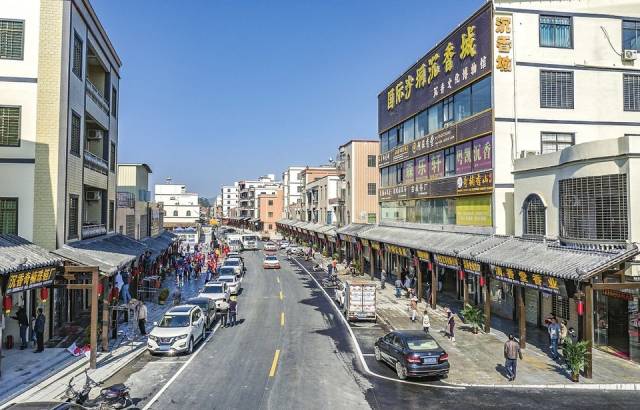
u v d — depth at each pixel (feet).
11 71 74.13
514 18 92.79
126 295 89.10
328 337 79.51
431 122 120.16
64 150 76.07
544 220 79.46
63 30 75.66
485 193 94.12
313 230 240.73
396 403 50.14
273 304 110.73
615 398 52.37
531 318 87.71
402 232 131.85
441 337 79.41
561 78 93.81
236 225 544.21
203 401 49.80
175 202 369.91
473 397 52.24
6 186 73.26
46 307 73.10
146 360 65.41
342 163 212.23
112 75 112.98
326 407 48.60
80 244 83.15
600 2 95.25
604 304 71.87
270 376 58.49
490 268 79.87
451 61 108.37
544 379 58.18
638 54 95.35
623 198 64.90
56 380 55.47
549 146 92.94
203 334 77.66
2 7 74.49
